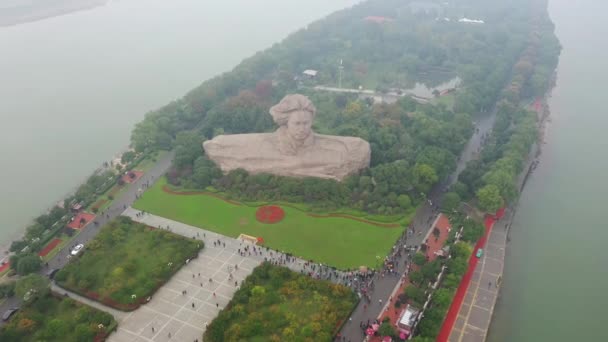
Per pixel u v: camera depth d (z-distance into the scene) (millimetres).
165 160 166000
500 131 175875
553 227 138250
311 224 129875
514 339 102062
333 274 112125
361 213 132625
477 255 119438
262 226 129750
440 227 127688
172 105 192750
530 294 114375
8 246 134000
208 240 125438
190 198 143000
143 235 126000
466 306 104688
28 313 100875
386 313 101125
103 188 149000
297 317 99125
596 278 119625
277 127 175750
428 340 89812
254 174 147625
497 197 129125
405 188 140000
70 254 122250
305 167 144000
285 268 111125
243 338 94188
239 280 111875
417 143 162875
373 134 164500
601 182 159250
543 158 173875
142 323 100438
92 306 104938
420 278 106375
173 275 113438
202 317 102000
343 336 96062
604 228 137750
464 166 161125
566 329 104875
